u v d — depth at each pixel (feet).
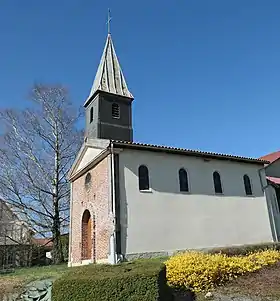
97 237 55.21
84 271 24.31
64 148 88.58
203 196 61.67
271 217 70.64
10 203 81.56
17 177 83.05
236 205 65.92
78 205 66.59
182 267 30.58
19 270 55.01
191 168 62.44
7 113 85.76
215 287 30.30
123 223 51.08
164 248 53.36
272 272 33.86
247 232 65.31
